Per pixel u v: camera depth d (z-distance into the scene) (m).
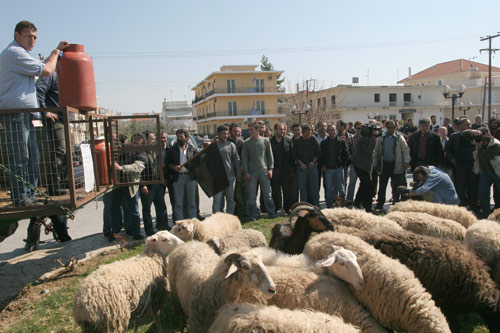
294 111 25.58
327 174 9.59
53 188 5.06
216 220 6.67
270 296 3.45
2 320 5.05
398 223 5.57
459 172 9.08
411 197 7.72
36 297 5.61
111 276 4.07
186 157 8.64
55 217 8.09
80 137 6.28
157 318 4.58
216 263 4.29
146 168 8.02
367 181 9.17
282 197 10.36
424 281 3.97
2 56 4.97
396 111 54.38
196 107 70.94
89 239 8.50
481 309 3.89
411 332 3.46
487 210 8.12
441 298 3.98
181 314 4.58
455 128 10.16
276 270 3.89
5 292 5.91
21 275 6.56
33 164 5.05
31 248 8.01
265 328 2.81
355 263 3.66
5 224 5.08
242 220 9.21
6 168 4.58
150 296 4.45
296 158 9.39
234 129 9.52
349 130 14.11
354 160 9.28
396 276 3.55
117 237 7.85
